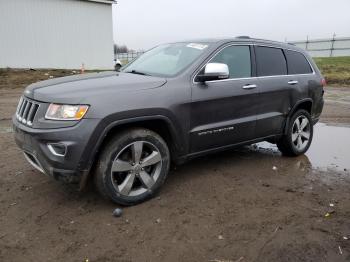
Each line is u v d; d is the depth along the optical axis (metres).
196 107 4.19
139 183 4.01
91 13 23.27
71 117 3.38
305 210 3.81
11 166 5.00
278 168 5.21
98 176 3.61
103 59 24.48
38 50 21.44
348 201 4.07
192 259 2.94
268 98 5.07
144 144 3.84
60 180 3.50
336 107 11.80
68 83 3.84
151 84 3.92
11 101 11.66
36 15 21.00
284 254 3.01
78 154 3.39
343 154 6.07
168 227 3.42
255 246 3.12
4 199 3.97
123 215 3.65
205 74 4.17
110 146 3.59
